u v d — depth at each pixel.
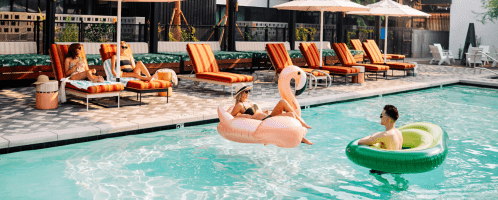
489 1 22.86
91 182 5.07
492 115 9.31
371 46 15.95
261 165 5.85
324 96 10.46
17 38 13.84
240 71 15.77
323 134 7.50
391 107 5.35
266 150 6.50
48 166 5.52
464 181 5.37
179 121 7.57
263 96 10.31
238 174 5.49
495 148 6.82
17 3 16.56
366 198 4.82
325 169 5.74
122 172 5.43
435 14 25.52
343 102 10.59
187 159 6.00
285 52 13.05
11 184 4.93
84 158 5.88
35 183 4.98
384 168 5.16
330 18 24.45
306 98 10.12
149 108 8.53
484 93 12.51
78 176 5.24
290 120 6.12
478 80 14.02
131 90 8.97
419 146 5.42
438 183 5.30
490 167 5.91
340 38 20.20
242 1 22.16
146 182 5.13
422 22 25.97
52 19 11.78
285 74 6.84
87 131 6.52
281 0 24.03
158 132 7.27
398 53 25.17
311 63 13.43
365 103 10.53
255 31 19.41
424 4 25.75
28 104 8.59
